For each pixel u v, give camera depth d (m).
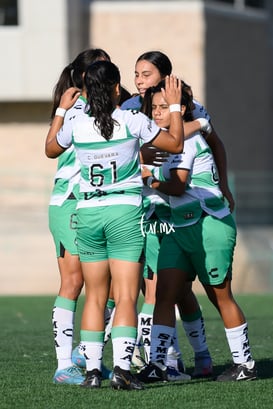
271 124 101.12
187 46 90.69
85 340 23.05
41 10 88.25
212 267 23.75
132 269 22.55
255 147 98.12
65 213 24.58
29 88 88.88
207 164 24.14
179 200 23.88
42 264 70.12
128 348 22.56
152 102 24.31
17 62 88.88
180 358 26.00
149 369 24.25
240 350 24.06
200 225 23.77
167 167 23.70
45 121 91.06
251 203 93.38
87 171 22.55
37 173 90.56
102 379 24.83
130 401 21.47
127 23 91.38
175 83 23.19
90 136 22.41
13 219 82.62
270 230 81.38
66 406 21.02
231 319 24.06
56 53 88.38
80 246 22.97
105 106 22.36
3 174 90.56
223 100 93.31
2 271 68.50
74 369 24.25
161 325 24.31
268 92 100.56
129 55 91.50
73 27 89.69
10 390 23.00
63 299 24.61
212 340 33.56
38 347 31.73
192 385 23.64
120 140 22.33
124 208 22.38
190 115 24.52
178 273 24.17
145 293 26.73
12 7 88.94
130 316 22.53
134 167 22.56
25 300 51.81
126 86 91.44
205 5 91.06
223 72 93.31
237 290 64.25
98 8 91.50
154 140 22.50
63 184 24.70
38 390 22.95
